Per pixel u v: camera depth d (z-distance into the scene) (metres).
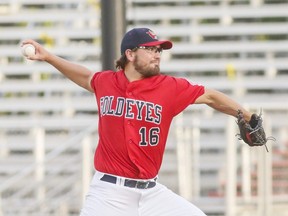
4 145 48.97
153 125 19.16
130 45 19.12
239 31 51.00
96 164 19.59
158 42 19.09
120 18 26.77
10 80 51.44
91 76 20.12
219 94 19.61
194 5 51.88
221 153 45.25
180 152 38.12
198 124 38.72
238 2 51.88
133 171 19.20
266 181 34.97
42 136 42.81
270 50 50.22
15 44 52.66
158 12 51.97
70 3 53.03
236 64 49.78
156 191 19.52
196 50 50.50
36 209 37.53
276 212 36.69
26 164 47.25
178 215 19.45
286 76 49.34
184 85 19.36
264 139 20.05
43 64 51.84
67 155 45.69
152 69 19.14
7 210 37.19
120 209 19.27
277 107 36.19
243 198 37.28
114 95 19.36
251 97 48.84
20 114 50.62
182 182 37.94
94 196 19.39
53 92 50.88
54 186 42.62
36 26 52.91
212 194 42.19
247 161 37.75
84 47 51.91
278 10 51.12
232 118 35.00
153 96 19.16
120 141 19.11
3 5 53.47
